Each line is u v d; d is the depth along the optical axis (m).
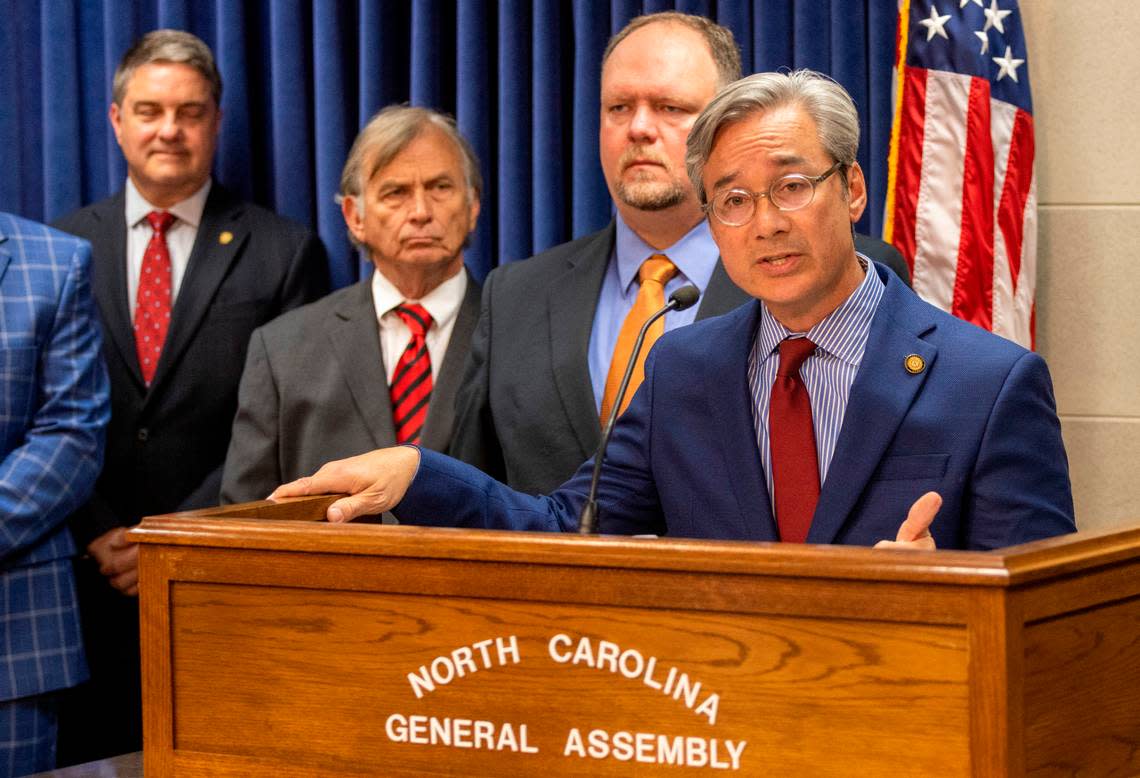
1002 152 2.88
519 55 3.23
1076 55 2.95
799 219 1.59
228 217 3.29
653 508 1.84
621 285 2.49
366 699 1.27
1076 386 2.96
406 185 2.86
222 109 3.51
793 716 1.12
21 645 2.71
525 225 3.25
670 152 2.38
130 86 3.22
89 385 2.81
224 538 1.32
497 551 1.21
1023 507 1.53
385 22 3.37
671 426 1.78
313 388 2.84
